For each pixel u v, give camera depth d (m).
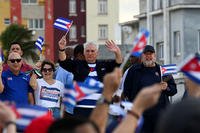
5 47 72.25
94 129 5.36
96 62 13.95
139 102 5.66
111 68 13.78
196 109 4.51
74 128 5.31
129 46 32.00
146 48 13.78
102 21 98.00
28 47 55.47
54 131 5.33
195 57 5.93
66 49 15.33
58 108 14.81
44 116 6.29
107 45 13.08
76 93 6.70
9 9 89.19
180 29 57.47
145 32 6.52
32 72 13.97
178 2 57.09
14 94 13.59
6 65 15.43
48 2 88.69
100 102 6.23
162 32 57.12
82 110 12.92
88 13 96.88
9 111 5.79
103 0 97.88
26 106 6.30
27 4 89.69
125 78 13.84
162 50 57.75
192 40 57.69
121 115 7.84
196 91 6.04
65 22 16.31
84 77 13.91
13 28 72.81
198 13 57.41
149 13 56.94
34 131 6.23
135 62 15.56
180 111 4.53
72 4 94.69
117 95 9.23
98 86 6.72
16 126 6.27
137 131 7.00
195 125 4.47
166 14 50.47
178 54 57.50
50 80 14.77
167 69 14.39
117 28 77.06
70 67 14.23
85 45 13.97
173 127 4.51
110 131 7.59
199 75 5.95
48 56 85.69
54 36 86.44
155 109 12.98
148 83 13.70
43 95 14.66
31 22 89.88
